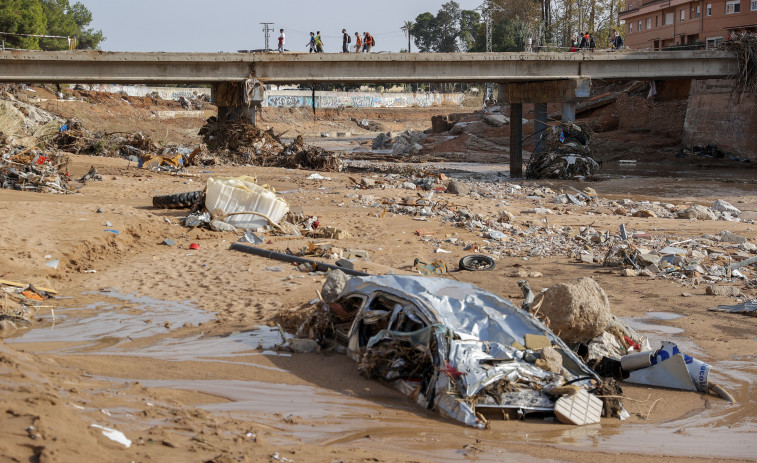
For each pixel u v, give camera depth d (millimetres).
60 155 39125
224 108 54312
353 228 25047
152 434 5824
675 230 26531
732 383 10625
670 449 7820
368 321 10477
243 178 25438
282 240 21922
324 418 8000
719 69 56406
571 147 52688
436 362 8922
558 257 21172
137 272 17344
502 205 32875
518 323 9773
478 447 7426
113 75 47250
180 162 42656
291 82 53781
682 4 79312
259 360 10586
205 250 20234
